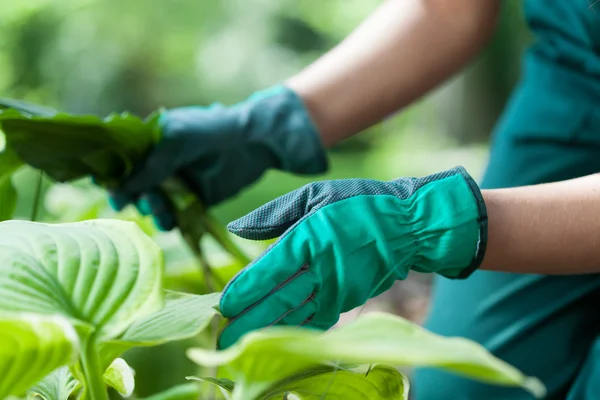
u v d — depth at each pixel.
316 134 1.06
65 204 1.41
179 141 1.00
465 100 7.75
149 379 1.13
